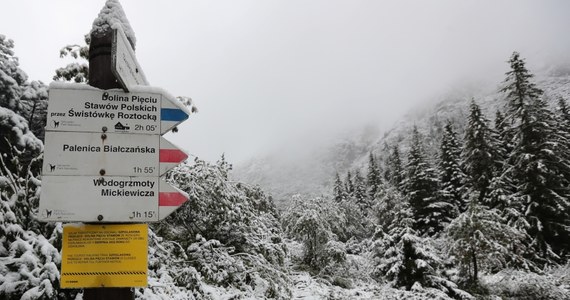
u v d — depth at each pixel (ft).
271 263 34.22
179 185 30.55
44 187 8.21
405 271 47.70
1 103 21.21
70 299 14.12
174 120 9.29
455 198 96.17
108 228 8.52
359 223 89.35
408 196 94.89
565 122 96.17
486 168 83.25
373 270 52.06
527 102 71.31
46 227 15.48
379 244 53.11
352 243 75.97
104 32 9.18
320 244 54.13
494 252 46.14
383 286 47.19
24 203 15.21
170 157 9.06
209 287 24.79
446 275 49.34
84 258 8.34
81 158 8.54
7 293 12.39
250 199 39.86
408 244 48.88
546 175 65.87
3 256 13.80
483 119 85.30
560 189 66.49
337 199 151.12
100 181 8.54
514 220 66.28
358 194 142.00
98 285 8.27
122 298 8.39
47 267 12.93
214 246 30.78
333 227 67.05
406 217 55.77
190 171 31.04
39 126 23.67
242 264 29.40
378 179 150.20
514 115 72.74
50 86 8.68
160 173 8.92
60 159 8.41
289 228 61.72
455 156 102.01
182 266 26.04
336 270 51.65
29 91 21.90
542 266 59.62
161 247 22.81
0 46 23.52
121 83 8.61
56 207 8.20
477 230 47.42
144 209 8.65
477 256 47.03
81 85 8.84
